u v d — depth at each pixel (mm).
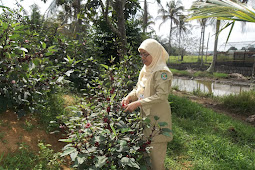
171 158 2961
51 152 2188
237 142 3984
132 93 2439
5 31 2586
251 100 6723
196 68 25641
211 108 6875
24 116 2578
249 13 4160
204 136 3732
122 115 2256
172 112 5227
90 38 6238
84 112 1922
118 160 1754
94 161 1757
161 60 2127
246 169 2871
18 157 1959
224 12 4359
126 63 4262
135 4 7266
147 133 2195
